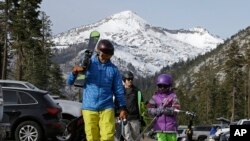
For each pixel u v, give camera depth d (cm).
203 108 12700
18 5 6450
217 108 12200
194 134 5019
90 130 776
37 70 7256
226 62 10938
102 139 771
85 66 776
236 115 10750
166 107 968
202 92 13288
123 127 1257
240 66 10812
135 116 1250
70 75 789
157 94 986
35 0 6500
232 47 10900
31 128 1543
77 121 1205
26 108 1545
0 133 1243
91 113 774
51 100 1598
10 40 6506
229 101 10906
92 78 781
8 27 6388
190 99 14000
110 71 786
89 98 778
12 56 6781
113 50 787
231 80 10769
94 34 789
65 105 1814
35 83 7238
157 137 984
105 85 781
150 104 987
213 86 12925
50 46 8219
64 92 8969
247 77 10906
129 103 1245
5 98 1544
